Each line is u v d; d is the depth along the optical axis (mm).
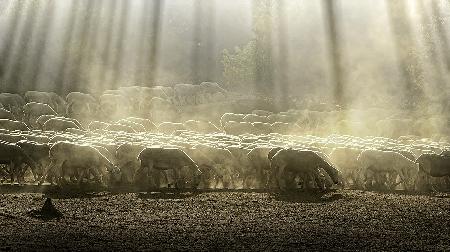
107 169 32438
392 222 24422
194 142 37125
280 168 33000
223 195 30328
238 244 20234
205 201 28312
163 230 22016
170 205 27047
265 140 43531
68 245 19547
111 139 38156
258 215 25250
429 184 35719
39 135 38062
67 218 23609
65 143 31875
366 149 36094
